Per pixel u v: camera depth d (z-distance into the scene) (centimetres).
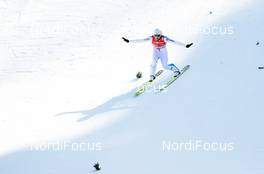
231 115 3422
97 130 3516
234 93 3725
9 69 4756
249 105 3519
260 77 3916
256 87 3766
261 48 4428
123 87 4138
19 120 3850
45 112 3919
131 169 2922
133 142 3272
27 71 4697
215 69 4166
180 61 4400
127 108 3769
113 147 3247
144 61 4594
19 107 4059
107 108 3825
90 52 4959
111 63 4662
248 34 4750
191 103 3681
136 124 3512
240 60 4256
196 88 3897
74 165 3088
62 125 3675
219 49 4522
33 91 4306
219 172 2692
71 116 3791
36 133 3616
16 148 3438
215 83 3931
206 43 4688
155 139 3259
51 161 3189
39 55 4994
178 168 2845
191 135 3244
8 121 3853
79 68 4653
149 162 2978
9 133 3669
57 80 4466
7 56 5006
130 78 4291
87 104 3944
